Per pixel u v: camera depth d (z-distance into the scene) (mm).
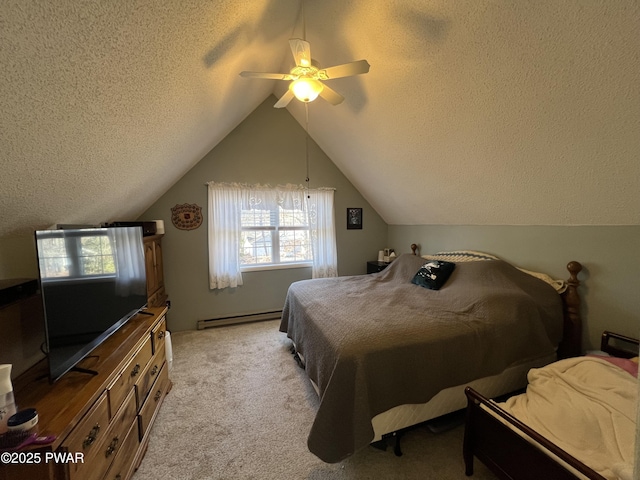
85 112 1089
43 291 1085
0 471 802
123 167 1768
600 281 2014
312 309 2174
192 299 3564
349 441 1329
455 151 2316
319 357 1706
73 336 1250
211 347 2994
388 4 1681
